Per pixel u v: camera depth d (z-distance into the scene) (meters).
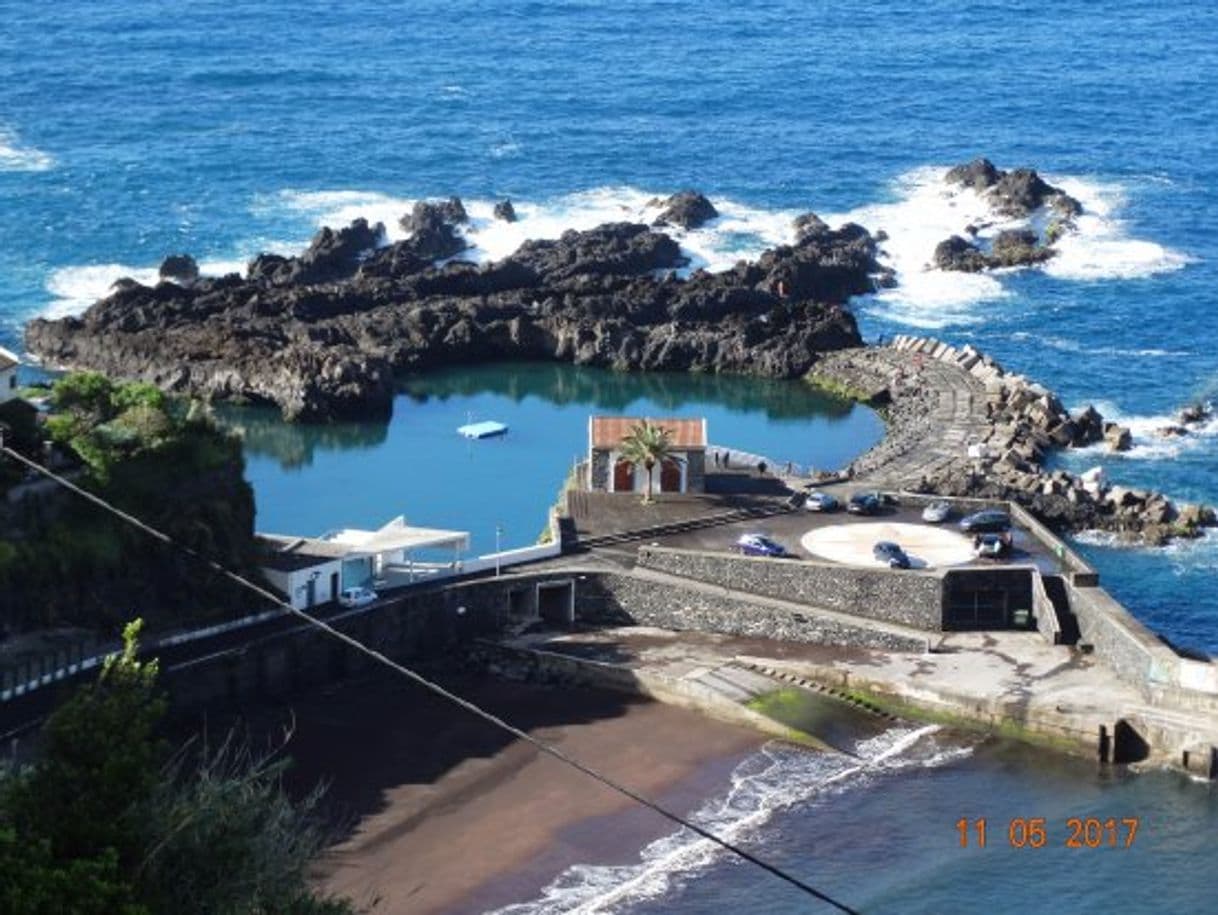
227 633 155.62
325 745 148.38
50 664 146.00
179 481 160.00
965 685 155.50
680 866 134.75
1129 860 137.88
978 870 135.88
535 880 132.50
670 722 153.75
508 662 161.75
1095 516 191.62
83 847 84.19
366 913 96.50
